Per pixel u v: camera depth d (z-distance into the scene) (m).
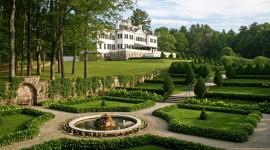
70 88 35.38
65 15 33.59
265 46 101.12
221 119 23.19
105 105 29.34
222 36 128.12
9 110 25.47
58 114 26.03
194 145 15.72
